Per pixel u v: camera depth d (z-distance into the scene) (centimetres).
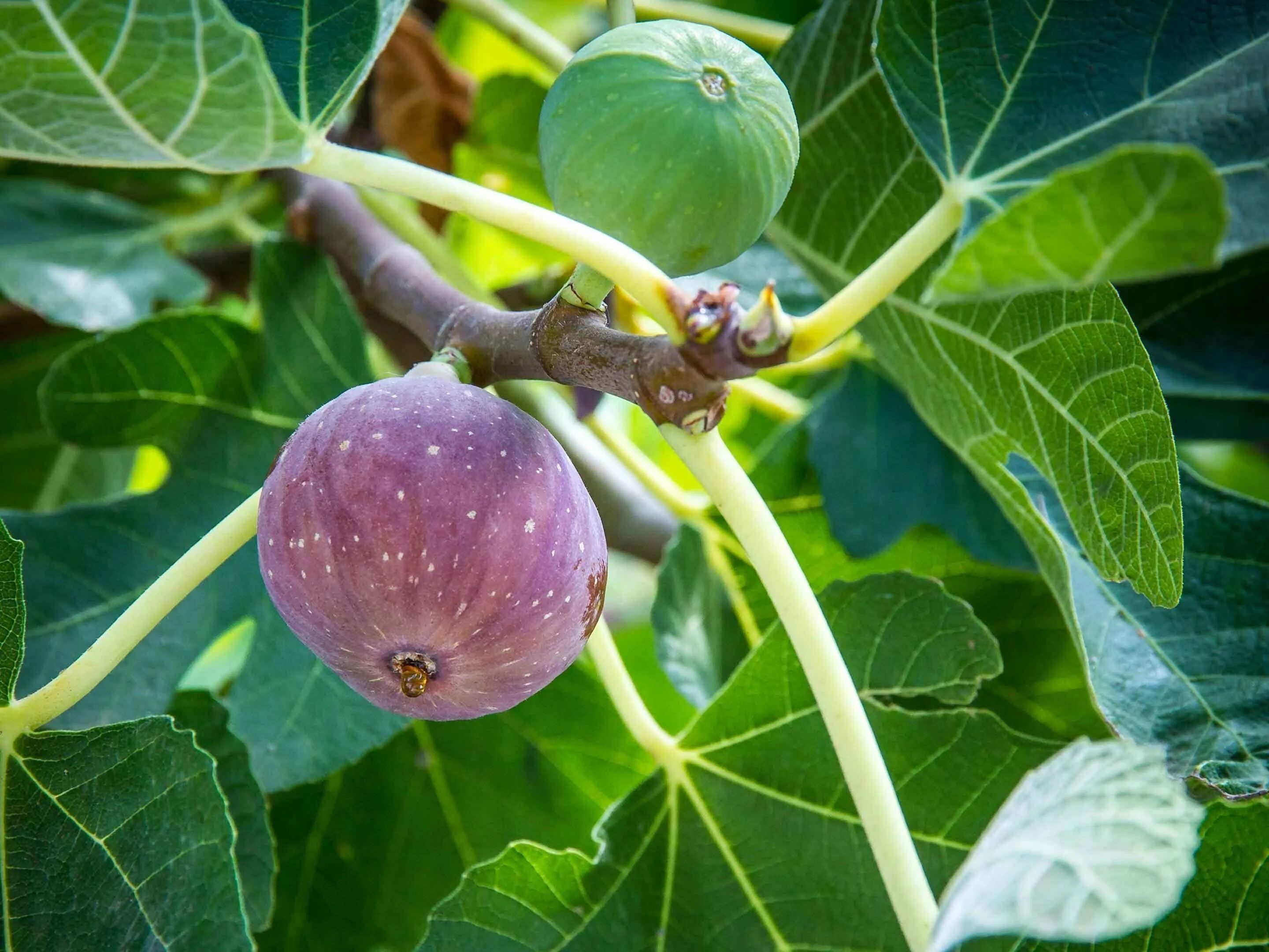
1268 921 30
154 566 38
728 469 27
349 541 26
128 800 30
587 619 28
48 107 27
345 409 27
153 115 27
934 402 36
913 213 35
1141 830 24
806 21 37
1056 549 33
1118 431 30
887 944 33
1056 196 22
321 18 29
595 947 33
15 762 30
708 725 34
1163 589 29
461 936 32
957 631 34
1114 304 29
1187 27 30
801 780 34
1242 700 33
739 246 27
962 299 24
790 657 34
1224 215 21
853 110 36
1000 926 23
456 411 27
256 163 28
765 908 34
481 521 26
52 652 36
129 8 26
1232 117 30
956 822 33
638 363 27
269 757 36
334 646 27
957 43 31
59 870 30
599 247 26
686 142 26
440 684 27
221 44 26
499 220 26
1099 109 30
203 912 30
